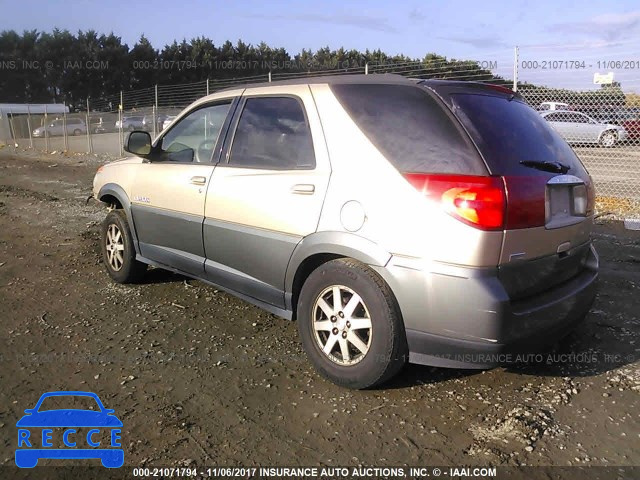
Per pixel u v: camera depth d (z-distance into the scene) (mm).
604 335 4105
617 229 7656
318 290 3369
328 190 3312
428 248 2908
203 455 2730
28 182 14086
